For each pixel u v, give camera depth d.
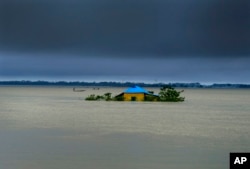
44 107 107.00
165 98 124.94
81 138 49.38
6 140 47.06
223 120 74.88
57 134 52.72
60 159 37.16
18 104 122.00
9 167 34.19
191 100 164.00
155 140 48.44
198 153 40.28
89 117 77.50
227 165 35.47
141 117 78.25
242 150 42.09
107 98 135.25
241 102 150.25
